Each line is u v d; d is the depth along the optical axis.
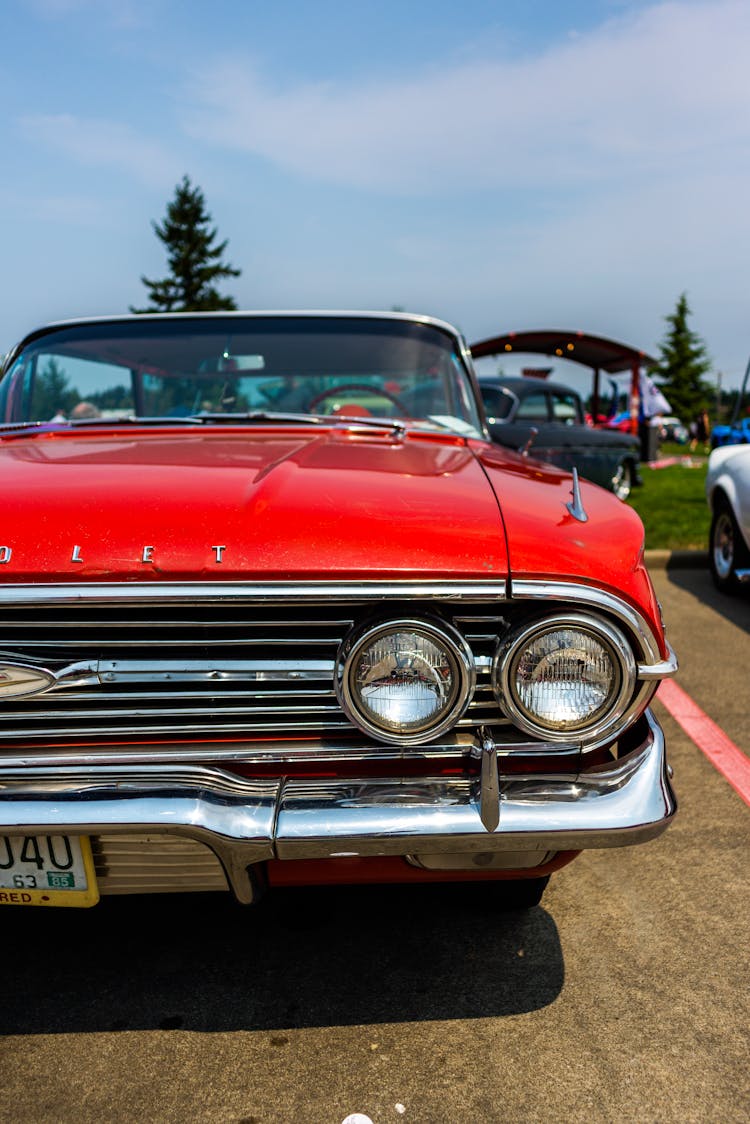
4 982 1.99
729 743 3.28
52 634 1.57
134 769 1.57
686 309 60.09
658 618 1.62
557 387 11.21
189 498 1.65
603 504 1.85
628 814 1.57
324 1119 1.60
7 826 1.51
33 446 2.29
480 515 1.65
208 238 50.53
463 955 2.06
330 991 1.95
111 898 2.32
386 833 1.52
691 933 2.14
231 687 1.58
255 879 1.63
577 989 1.94
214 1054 1.76
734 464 5.50
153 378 3.02
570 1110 1.62
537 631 1.53
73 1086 1.68
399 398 3.01
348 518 1.60
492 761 1.54
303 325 3.07
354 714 1.53
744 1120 1.59
